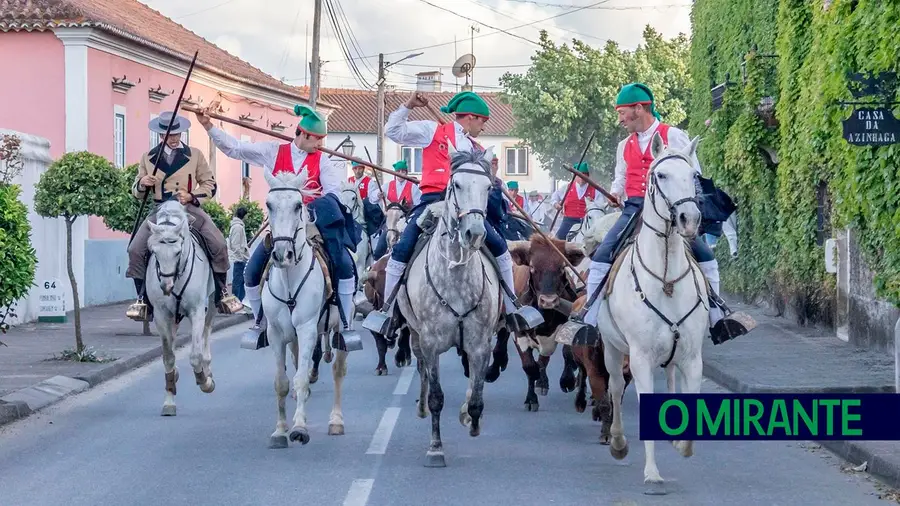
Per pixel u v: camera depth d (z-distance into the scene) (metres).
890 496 8.31
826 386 12.67
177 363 16.27
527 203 30.33
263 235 11.22
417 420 11.55
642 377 8.34
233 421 11.53
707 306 8.63
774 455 9.94
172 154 12.92
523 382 14.45
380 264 13.12
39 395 12.70
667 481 8.85
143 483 8.73
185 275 11.80
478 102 10.91
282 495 8.32
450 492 8.41
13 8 26.25
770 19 21.50
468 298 9.26
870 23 13.40
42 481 8.80
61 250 22.98
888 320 15.38
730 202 8.67
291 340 10.46
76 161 16.00
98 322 21.33
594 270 9.12
